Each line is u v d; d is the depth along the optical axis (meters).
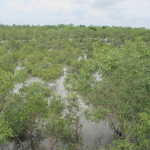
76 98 27.72
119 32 81.06
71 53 54.12
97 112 18.45
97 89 19.77
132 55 17.98
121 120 18.94
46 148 20.78
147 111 16.83
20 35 75.50
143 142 15.20
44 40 69.62
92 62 18.47
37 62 46.34
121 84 18.59
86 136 22.31
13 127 18.19
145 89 17.30
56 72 39.44
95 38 77.56
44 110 19.14
